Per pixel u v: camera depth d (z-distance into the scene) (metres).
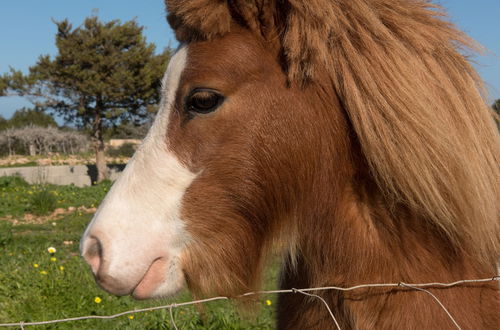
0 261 6.60
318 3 1.66
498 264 1.81
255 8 1.68
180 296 1.83
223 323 4.27
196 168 1.70
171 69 1.77
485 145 1.71
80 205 13.26
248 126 1.69
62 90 25.14
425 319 1.63
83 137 40.47
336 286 1.76
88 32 24.41
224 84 1.67
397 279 1.68
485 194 1.63
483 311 1.69
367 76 1.62
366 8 1.70
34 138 38.34
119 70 24.45
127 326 4.36
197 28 1.70
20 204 12.64
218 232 1.73
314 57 1.64
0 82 23.97
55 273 5.57
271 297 4.71
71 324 4.46
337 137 1.72
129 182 1.76
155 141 1.76
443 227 1.62
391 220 1.69
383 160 1.61
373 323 1.69
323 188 1.75
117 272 1.66
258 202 1.74
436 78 1.66
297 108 1.70
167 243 1.71
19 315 4.57
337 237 1.75
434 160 1.58
